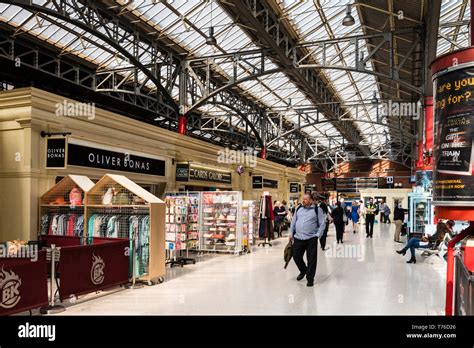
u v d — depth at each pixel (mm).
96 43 12547
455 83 3846
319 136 35844
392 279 7703
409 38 13789
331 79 19734
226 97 19578
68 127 8531
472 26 4355
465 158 3766
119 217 7363
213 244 11406
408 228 14766
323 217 7207
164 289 6734
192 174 12711
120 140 10078
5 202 7941
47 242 7293
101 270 6164
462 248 3967
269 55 14492
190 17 12234
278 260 10102
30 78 13383
